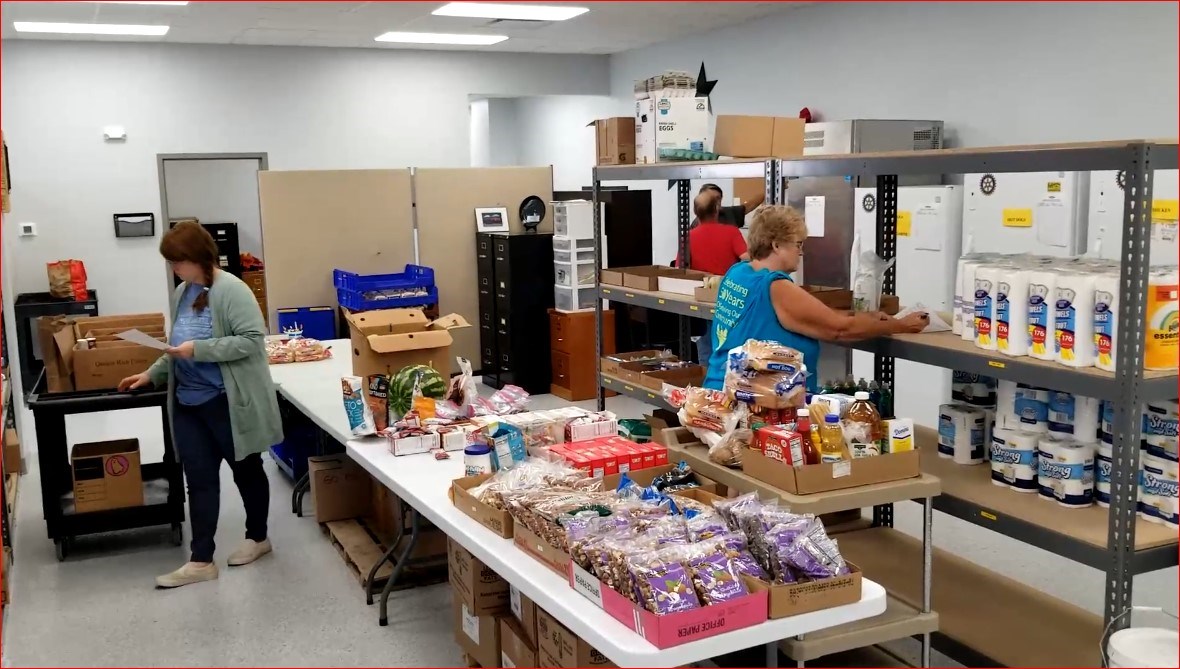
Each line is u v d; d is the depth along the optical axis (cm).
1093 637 295
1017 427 299
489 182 812
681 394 323
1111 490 248
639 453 282
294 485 547
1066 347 257
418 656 341
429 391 360
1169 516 259
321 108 988
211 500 410
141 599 394
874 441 261
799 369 270
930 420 687
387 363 375
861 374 747
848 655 290
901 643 328
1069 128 595
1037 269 273
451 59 1040
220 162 996
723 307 336
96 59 889
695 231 543
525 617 290
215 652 346
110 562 438
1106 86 570
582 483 258
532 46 1022
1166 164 234
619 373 477
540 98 1307
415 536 366
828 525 380
